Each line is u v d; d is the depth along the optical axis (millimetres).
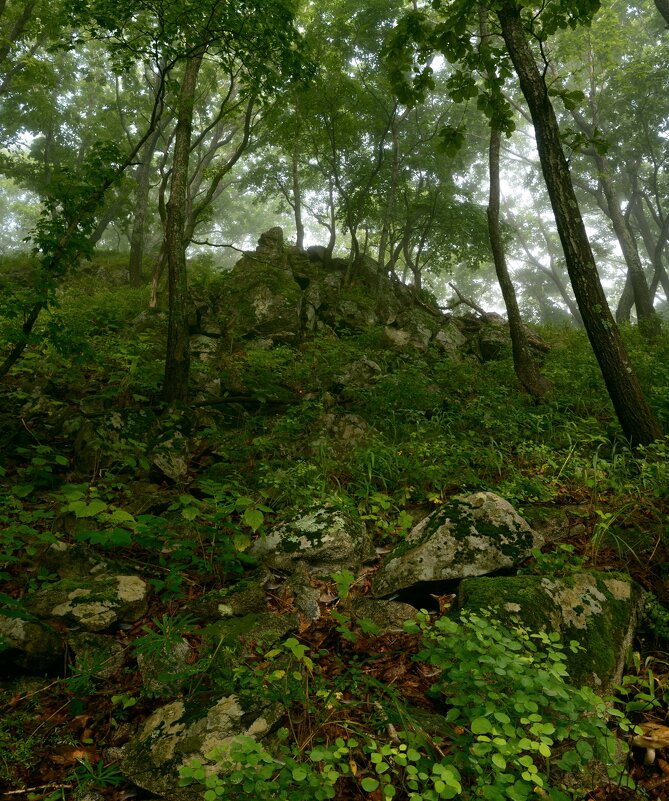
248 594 3723
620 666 2951
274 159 19844
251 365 9211
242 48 7148
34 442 5832
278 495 5141
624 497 4777
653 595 3551
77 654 3129
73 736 2686
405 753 2238
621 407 5789
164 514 4863
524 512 4648
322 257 16922
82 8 6059
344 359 10062
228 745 2430
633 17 22688
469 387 9125
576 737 2111
